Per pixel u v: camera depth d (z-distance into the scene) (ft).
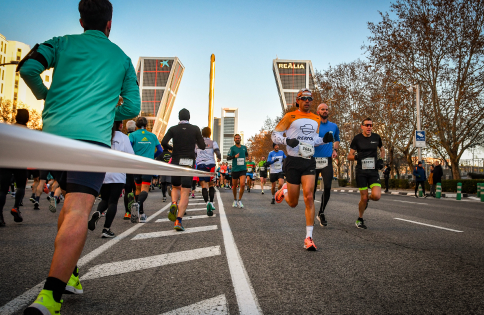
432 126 97.04
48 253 13.67
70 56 6.98
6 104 160.76
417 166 65.82
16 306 7.90
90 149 2.84
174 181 20.16
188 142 20.01
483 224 24.29
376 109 102.63
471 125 85.10
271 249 14.65
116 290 9.24
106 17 7.84
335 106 118.32
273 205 37.68
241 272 11.05
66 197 6.35
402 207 38.40
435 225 23.16
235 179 34.94
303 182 15.14
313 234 18.69
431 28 75.61
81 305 8.07
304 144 15.15
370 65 86.38
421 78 83.15
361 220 21.53
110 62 7.38
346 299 8.70
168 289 9.35
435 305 8.36
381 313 7.84
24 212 28.99
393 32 79.00
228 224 22.38
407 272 11.30
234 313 7.70
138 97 7.99
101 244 15.70
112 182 17.52
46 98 6.91
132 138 24.68
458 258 13.39
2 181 20.45
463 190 74.49
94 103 6.83
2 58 309.22
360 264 12.26
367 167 21.21
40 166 2.17
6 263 12.07
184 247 14.99
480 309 8.14
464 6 73.72
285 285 9.77
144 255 13.46
